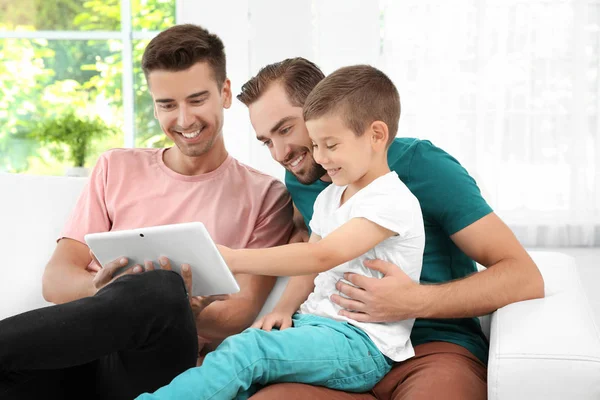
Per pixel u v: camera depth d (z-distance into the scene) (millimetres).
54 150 4828
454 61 3844
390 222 1526
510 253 1640
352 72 1594
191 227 1447
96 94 4773
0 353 1286
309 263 1499
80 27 4734
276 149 1782
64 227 1983
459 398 1428
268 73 1783
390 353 1543
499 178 3877
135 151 2066
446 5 3826
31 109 4816
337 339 1485
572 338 1396
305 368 1439
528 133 3840
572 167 3814
